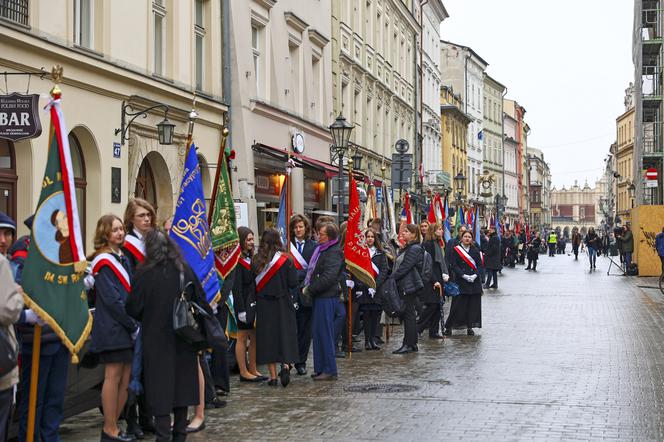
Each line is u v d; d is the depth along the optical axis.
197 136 21.80
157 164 19.94
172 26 20.59
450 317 17.86
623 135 96.56
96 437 9.11
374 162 41.56
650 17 53.31
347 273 15.51
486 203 88.81
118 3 17.89
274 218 26.95
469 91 83.12
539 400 10.76
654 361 13.98
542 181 158.75
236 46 23.92
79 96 16.14
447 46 79.88
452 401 10.73
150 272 7.91
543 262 60.84
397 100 47.56
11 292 6.28
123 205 17.78
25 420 8.05
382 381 12.27
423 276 15.44
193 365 8.08
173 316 7.80
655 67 52.22
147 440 9.11
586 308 23.55
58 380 8.16
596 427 9.22
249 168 24.17
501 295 28.52
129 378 8.60
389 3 45.22
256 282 11.91
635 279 37.69
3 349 6.36
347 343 15.27
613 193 125.12
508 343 16.44
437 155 64.06
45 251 7.65
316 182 32.22
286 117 27.45
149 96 18.86
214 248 11.52
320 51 32.34
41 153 14.73
